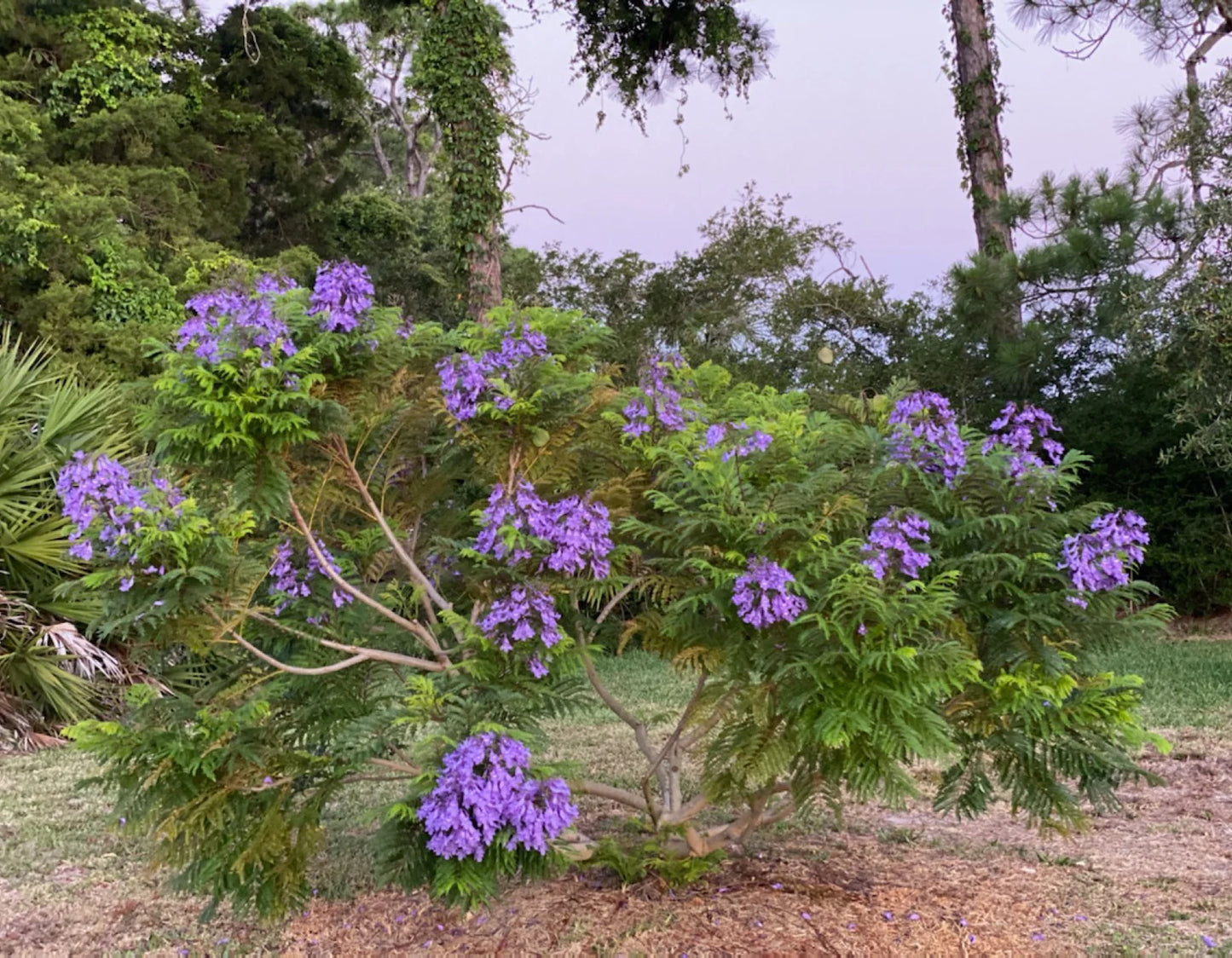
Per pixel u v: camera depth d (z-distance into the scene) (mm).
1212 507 12695
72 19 17328
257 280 3152
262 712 2990
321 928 3516
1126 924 3375
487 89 11914
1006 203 11469
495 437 3373
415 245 23297
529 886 3771
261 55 20469
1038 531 3145
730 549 3064
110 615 2889
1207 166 9648
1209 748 5891
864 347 16203
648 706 7828
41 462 7418
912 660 2809
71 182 15305
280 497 2984
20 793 5660
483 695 2977
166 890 3801
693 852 3697
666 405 3553
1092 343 12430
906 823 4664
